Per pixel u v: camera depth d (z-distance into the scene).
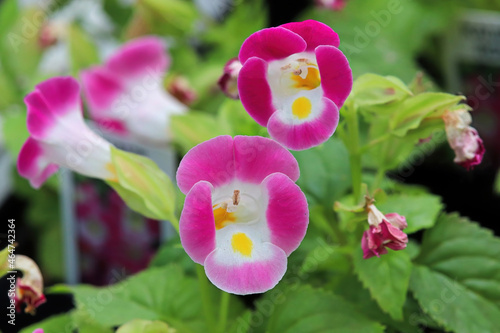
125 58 0.41
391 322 0.33
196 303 0.34
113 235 0.40
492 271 0.33
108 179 0.32
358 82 0.31
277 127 0.28
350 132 0.32
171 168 0.40
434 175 0.44
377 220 0.29
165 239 0.39
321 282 0.35
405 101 0.31
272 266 0.28
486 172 0.44
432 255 0.34
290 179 0.27
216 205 0.28
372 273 0.32
